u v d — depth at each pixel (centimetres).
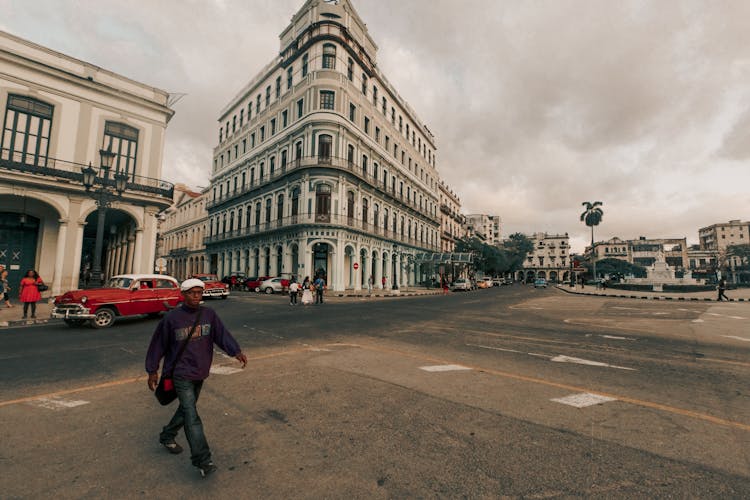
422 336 902
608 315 1406
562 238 11488
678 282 3778
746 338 888
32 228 1827
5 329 975
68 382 506
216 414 390
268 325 1072
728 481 268
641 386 499
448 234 6072
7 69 1638
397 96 4316
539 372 567
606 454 308
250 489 254
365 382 507
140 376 538
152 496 245
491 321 1209
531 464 291
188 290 302
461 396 450
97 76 1900
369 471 279
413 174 4725
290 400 434
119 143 1942
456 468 284
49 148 1730
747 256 7981
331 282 3002
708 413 402
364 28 3600
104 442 324
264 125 3822
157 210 2019
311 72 3155
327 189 3028
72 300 981
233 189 4262
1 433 340
